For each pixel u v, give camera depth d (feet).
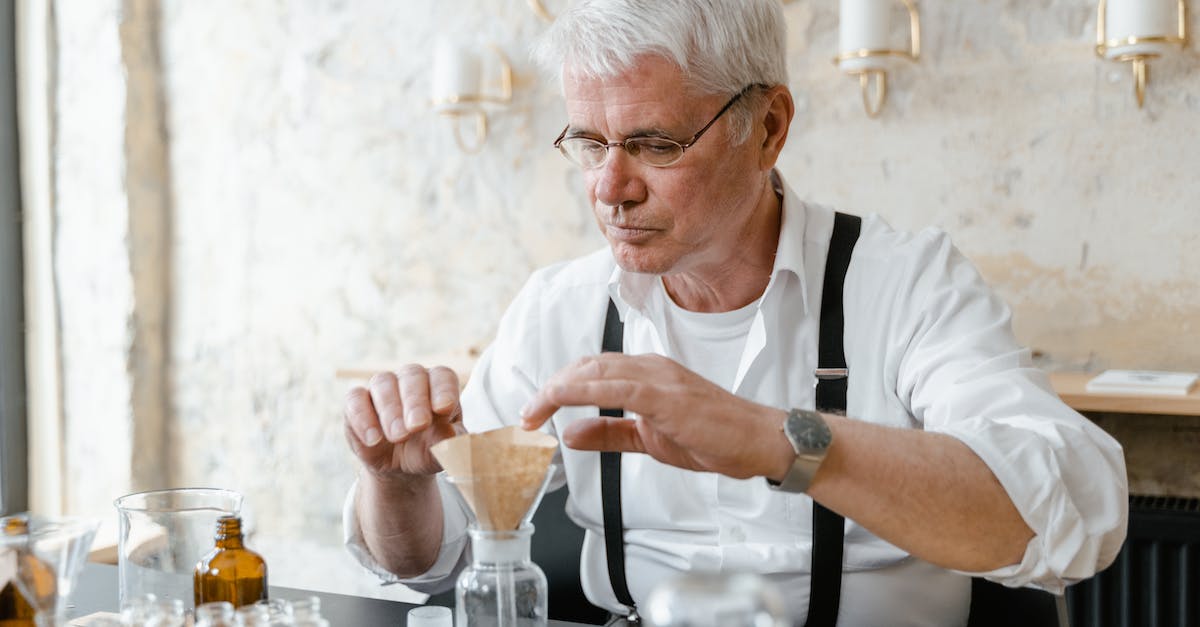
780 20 4.95
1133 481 8.36
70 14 11.87
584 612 5.94
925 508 3.85
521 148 10.32
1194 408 6.95
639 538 5.57
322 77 11.16
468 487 3.40
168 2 11.86
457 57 9.89
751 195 5.00
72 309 12.09
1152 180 8.12
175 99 11.91
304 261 11.38
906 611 5.23
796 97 9.21
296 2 11.22
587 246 10.13
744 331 5.47
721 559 5.33
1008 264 8.58
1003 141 8.54
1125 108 8.16
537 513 6.04
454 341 10.75
